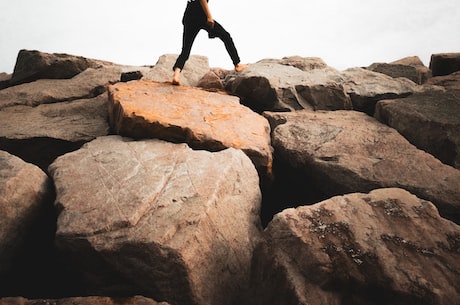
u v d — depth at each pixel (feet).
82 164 10.70
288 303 7.23
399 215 8.45
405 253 7.40
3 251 8.26
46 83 21.48
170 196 9.19
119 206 8.66
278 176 14.15
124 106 13.04
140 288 7.86
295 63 24.66
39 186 9.64
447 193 10.31
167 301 7.76
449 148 12.91
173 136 12.66
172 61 23.43
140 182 9.66
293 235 8.05
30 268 9.20
